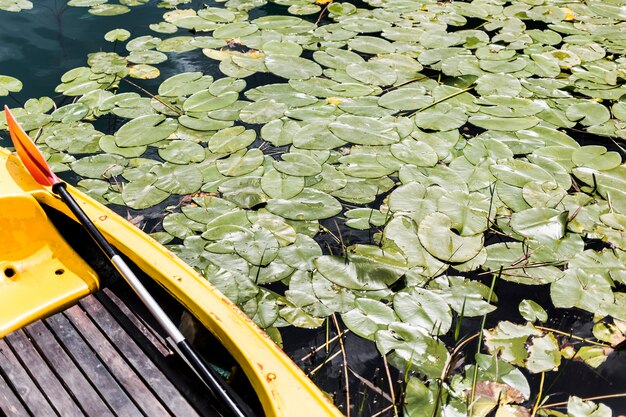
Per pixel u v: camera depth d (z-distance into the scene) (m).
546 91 3.65
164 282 2.00
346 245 2.64
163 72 3.83
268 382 1.65
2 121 3.33
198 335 2.04
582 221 2.74
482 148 3.14
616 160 3.09
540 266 2.52
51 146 3.13
